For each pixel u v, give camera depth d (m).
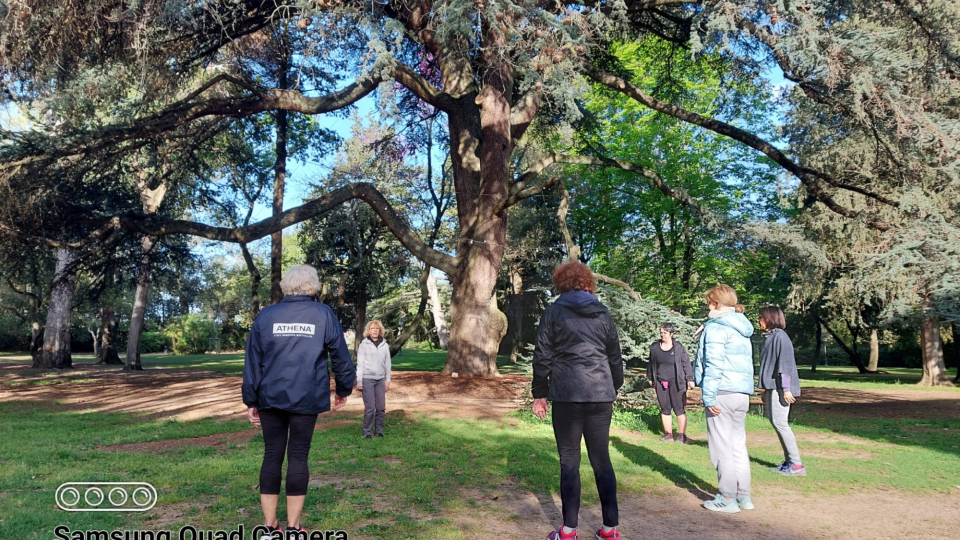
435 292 39.19
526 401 11.23
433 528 4.38
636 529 4.54
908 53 13.69
